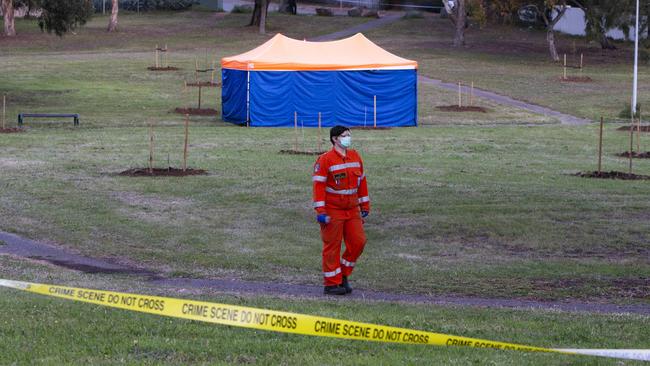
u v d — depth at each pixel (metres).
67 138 34.38
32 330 8.59
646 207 20.14
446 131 40.97
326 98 43.69
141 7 108.94
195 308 8.59
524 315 10.43
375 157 29.94
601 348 8.59
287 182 23.56
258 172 25.38
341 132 11.80
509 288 13.19
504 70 71.12
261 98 42.56
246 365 7.56
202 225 18.23
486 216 18.88
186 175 24.64
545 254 15.97
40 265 14.02
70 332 8.55
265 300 10.75
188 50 79.31
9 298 10.35
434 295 12.53
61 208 19.88
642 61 75.81
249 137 36.53
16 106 46.03
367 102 44.22
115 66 65.50
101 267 14.43
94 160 27.86
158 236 17.14
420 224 18.19
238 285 13.05
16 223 18.23
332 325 8.09
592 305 11.95
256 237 17.14
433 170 26.52
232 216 19.17
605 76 68.50
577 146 34.97
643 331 9.52
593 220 18.69
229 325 9.06
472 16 83.69
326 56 44.31
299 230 17.86
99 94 51.84
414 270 14.39
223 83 44.72
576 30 97.81
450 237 17.20
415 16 104.50
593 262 15.25
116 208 19.92
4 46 78.38
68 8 57.59
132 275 13.74
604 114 50.22
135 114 44.81
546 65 75.50
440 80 64.31
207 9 109.25
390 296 12.34
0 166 26.23
